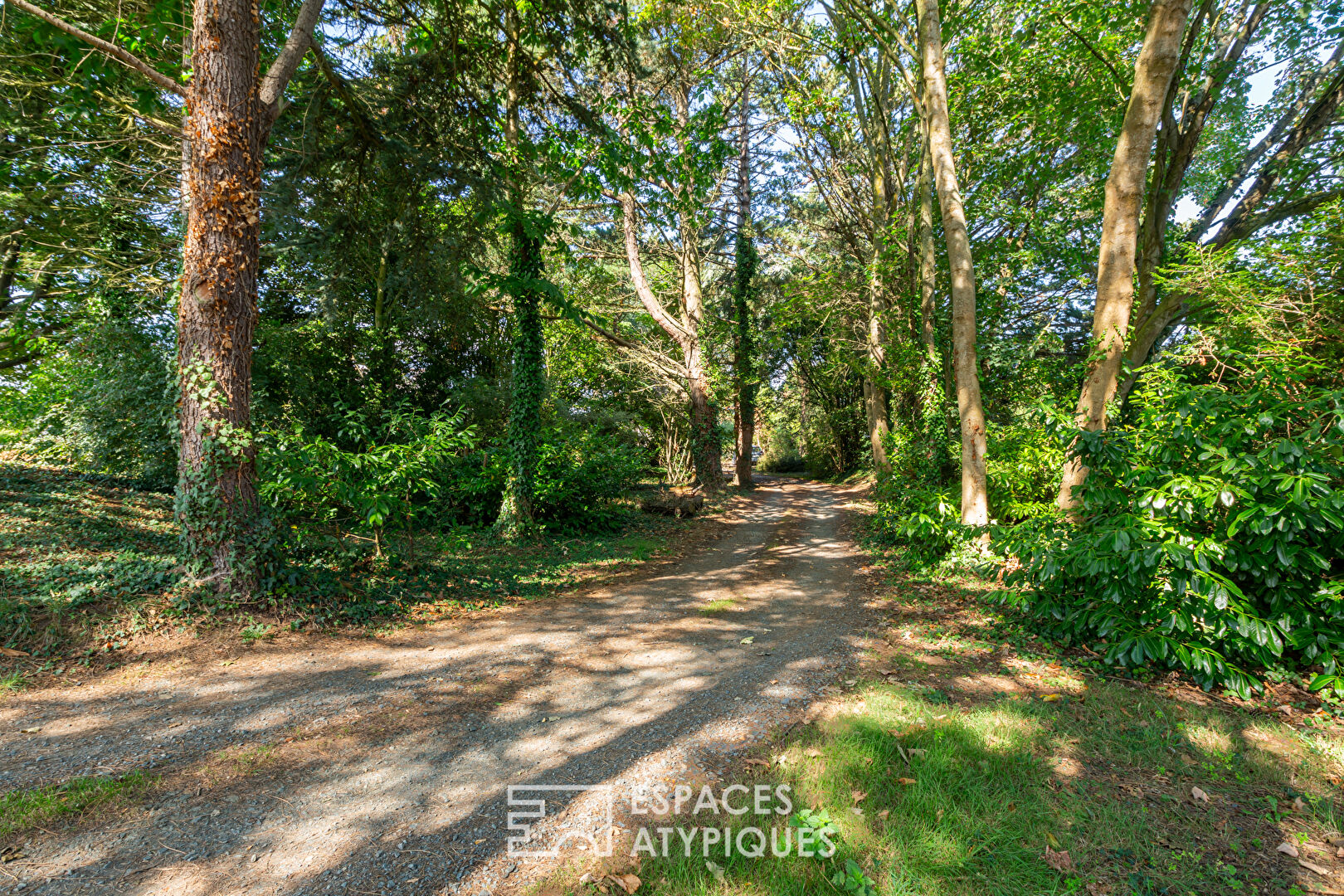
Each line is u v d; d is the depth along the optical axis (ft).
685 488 57.98
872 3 41.24
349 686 15.35
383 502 23.93
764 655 17.89
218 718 13.33
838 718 13.05
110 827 9.32
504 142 37.58
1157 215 32.55
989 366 45.16
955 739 11.78
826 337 67.26
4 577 17.61
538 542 38.58
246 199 20.06
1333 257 23.68
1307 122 32.22
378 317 46.19
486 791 10.51
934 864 8.35
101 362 33.19
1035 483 33.50
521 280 37.55
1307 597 14.62
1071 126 42.91
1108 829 9.18
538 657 17.83
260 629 18.57
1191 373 26.45
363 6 29.01
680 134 36.58
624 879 8.06
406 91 31.45
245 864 8.55
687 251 72.28
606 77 44.37
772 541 42.19
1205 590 13.94
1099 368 25.53
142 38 24.11
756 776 10.74
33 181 31.81
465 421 49.16
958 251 31.81
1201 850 8.77
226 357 19.93
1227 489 14.48
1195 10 33.12
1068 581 18.08
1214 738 12.03
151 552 22.12
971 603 22.85
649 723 13.21
